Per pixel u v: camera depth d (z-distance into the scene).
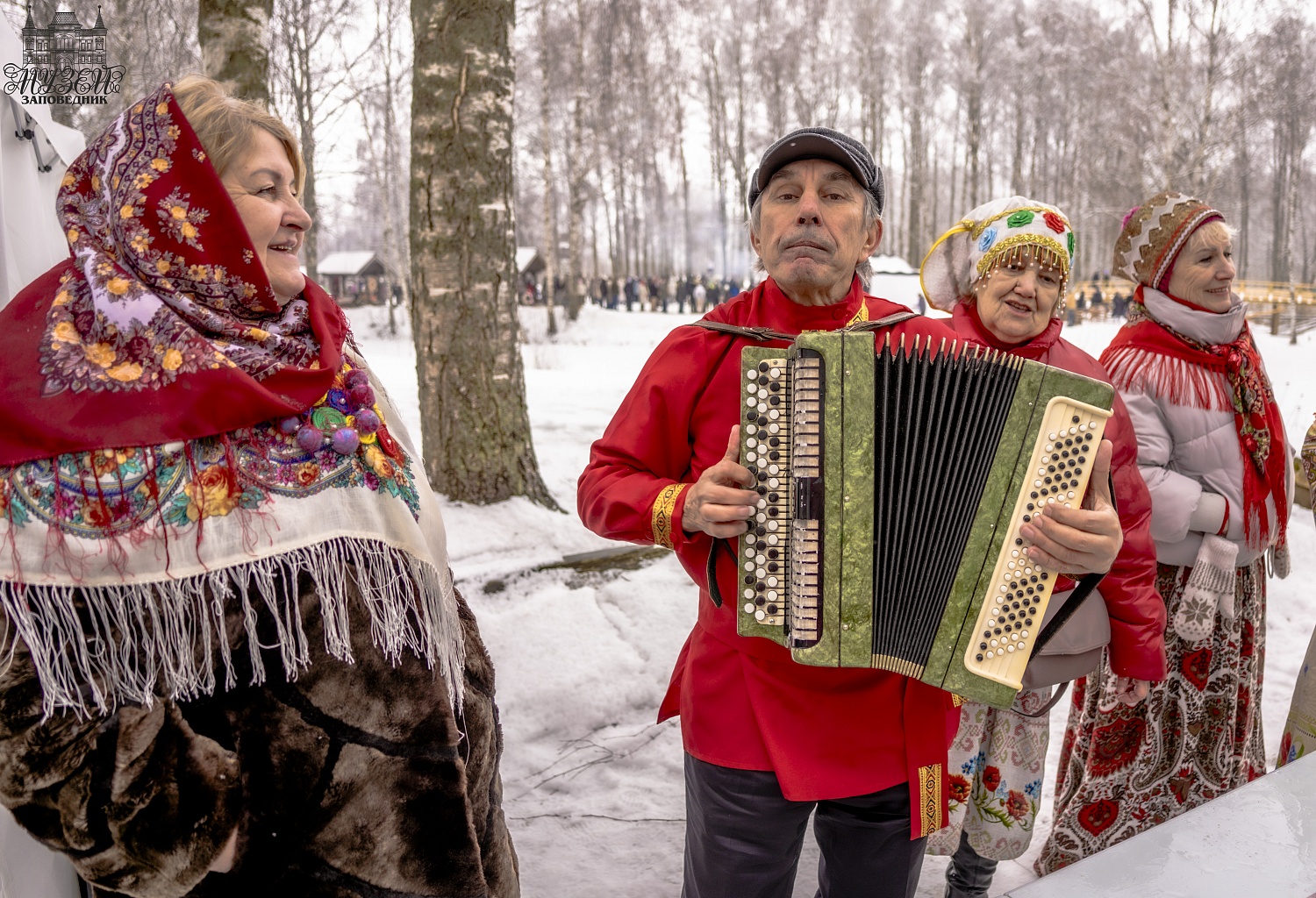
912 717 1.73
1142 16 22.75
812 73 36.66
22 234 1.64
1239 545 2.61
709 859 1.82
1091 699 2.67
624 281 42.72
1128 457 2.18
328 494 1.24
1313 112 31.00
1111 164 36.00
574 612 3.84
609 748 3.29
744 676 1.76
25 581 1.07
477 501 4.90
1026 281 2.36
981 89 35.44
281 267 1.33
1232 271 2.62
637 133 33.31
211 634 1.14
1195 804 2.71
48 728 1.07
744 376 1.59
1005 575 1.58
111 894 1.22
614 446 1.87
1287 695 3.86
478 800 1.48
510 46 4.92
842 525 1.58
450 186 4.78
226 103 1.29
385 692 1.25
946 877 2.65
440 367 4.89
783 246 1.79
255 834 1.17
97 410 1.11
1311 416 9.52
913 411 1.57
